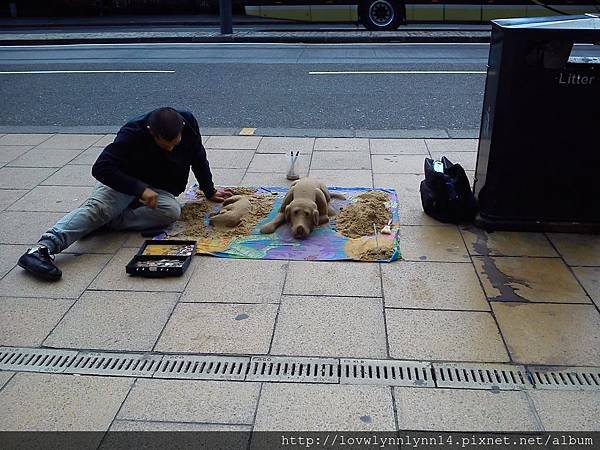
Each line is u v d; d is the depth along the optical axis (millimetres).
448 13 13695
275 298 3129
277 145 5758
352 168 5055
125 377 2564
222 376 2559
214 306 3066
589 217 3807
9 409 2393
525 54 3463
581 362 2629
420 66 9828
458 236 3803
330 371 2582
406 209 4203
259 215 4070
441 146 5652
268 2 14133
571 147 3627
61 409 2387
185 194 4508
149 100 7883
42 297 3170
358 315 2975
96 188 3844
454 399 2414
